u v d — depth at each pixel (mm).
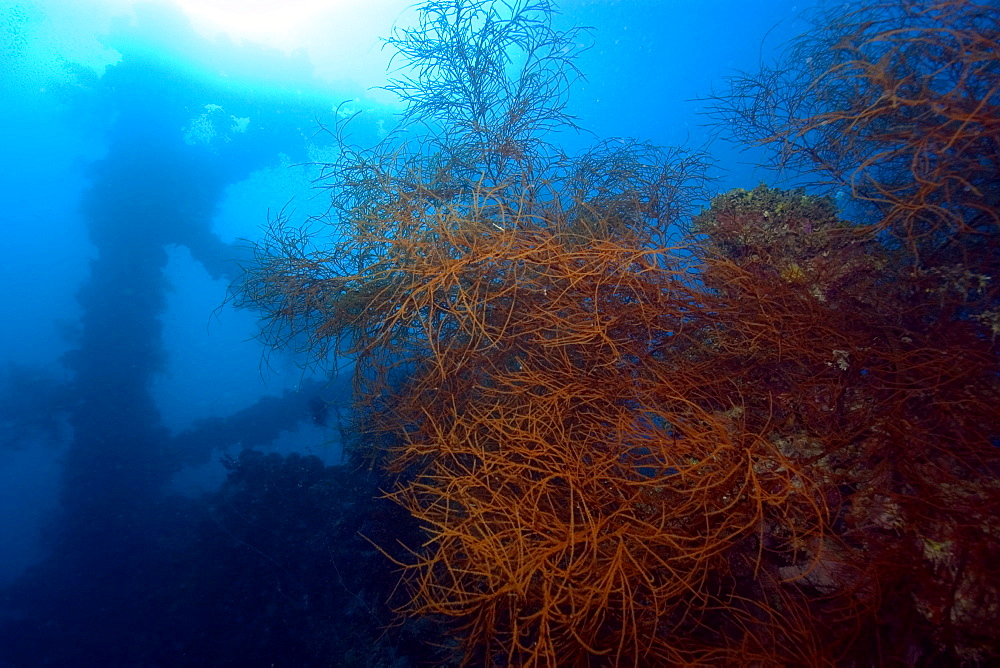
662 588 1845
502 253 2695
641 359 2670
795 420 2424
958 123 2223
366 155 4281
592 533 1969
